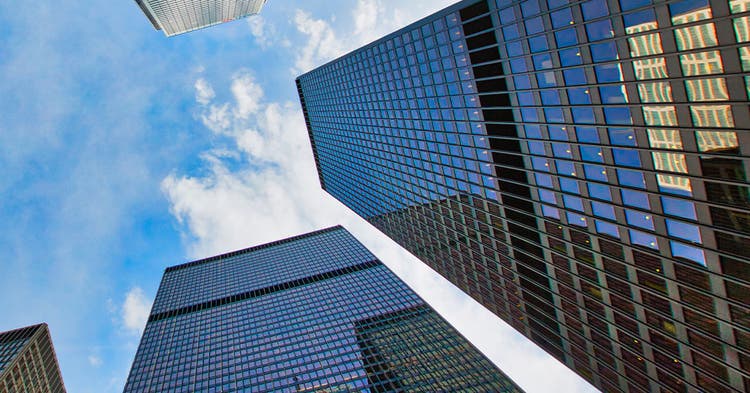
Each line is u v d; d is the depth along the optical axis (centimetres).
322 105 12050
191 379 10012
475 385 8450
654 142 2617
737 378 2548
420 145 6294
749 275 2284
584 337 3928
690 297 2692
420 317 11375
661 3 2327
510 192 4369
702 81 2236
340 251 16612
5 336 11000
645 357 3266
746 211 2183
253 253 17938
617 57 2720
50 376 11275
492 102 4288
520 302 4819
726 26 2048
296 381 9319
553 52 3288
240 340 11562
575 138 3281
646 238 2878
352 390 8762
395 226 8375
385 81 7000
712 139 2267
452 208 5731
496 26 3950
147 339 12425
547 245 4012
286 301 13462
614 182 3019
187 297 14950
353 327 11294
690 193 2470
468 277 5953
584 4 2877
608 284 3381
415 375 8994
